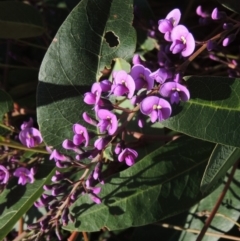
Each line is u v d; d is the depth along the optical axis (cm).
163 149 19
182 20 23
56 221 18
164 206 18
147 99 15
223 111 16
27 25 23
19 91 25
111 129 16
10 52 25
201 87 16
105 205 18
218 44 17
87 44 18
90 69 19
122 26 18
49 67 18
